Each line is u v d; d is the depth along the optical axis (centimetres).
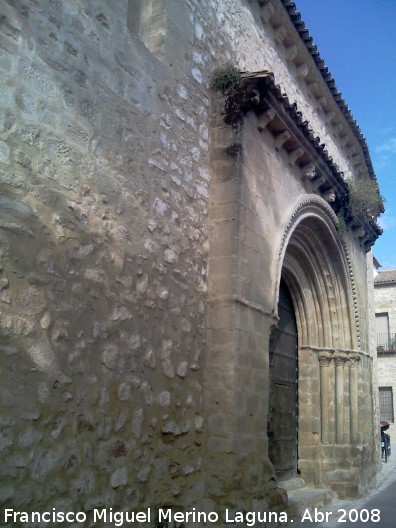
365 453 1100
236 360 642
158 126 604
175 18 663
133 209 545
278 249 782
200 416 625
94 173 496
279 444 959
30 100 433
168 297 589
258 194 745
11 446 386
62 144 461
